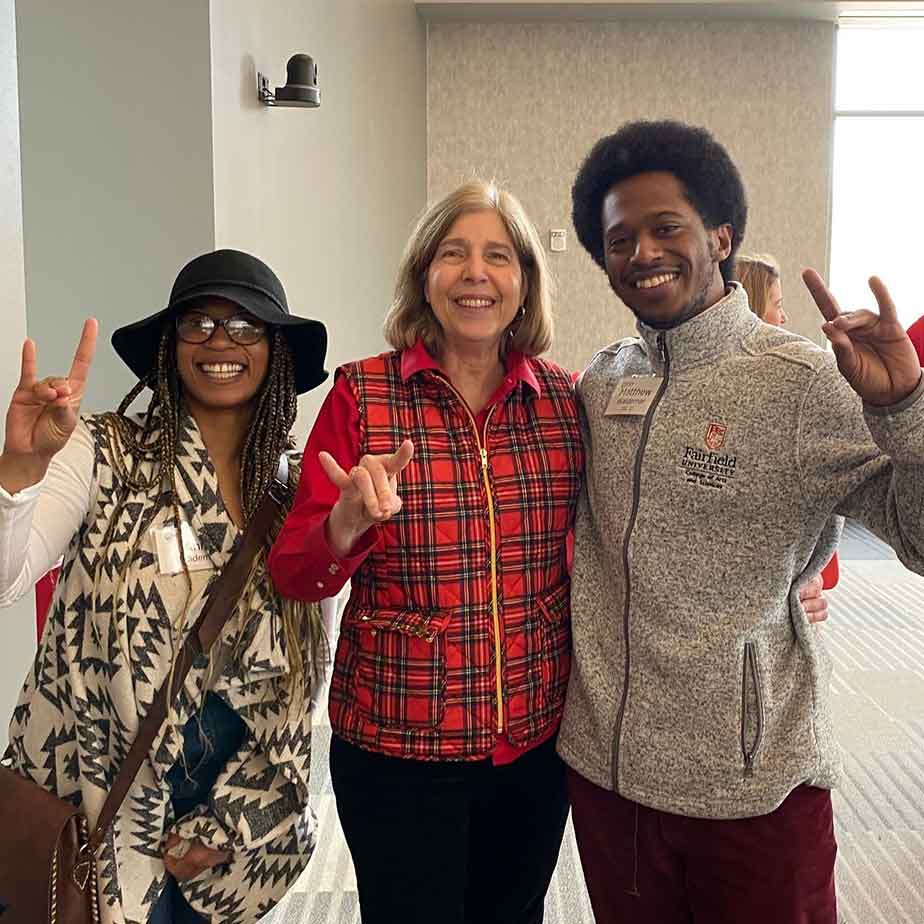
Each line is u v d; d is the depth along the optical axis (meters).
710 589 1.63
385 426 1.80
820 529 1.64
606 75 8.30
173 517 1.73
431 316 1.89
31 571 1.59
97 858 1.69
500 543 1.80
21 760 1.74
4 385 2.07
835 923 1.74
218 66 3.60
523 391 1.89
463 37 8.31
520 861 1.95
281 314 1.79
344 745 1.85
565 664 1.87
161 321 1.80
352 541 1.64
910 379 1.37
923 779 3.76
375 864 1.85
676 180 1.65
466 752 1.77
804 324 8.50
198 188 3.57
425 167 8.39
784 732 1.64
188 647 1.71
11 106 2.11
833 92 8.32
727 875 1.67
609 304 8.45
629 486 1.71
